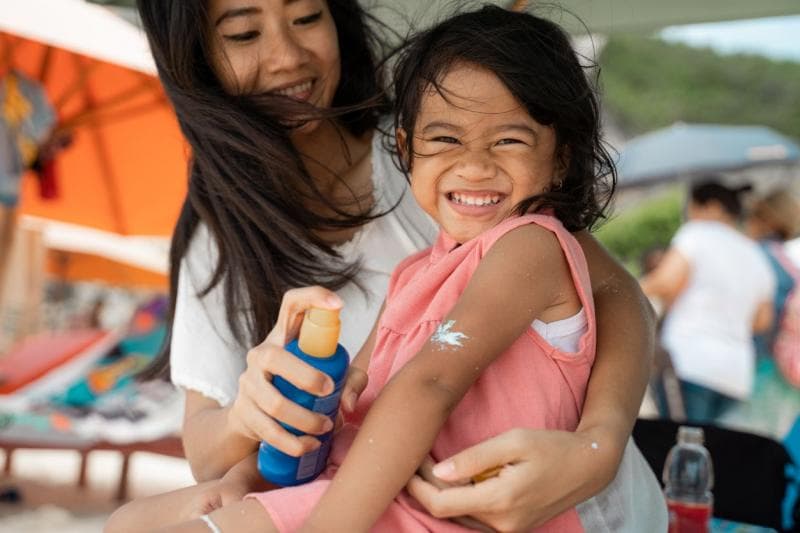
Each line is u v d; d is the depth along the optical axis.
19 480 7.57
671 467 2.85
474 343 1.68
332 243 2.39
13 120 5.62
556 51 1.94
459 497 1.60
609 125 16.42
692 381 6.27
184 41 2.22
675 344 6.34
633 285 2.13
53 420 6.81
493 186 1.86
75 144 5.86
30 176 5.91
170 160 5.87
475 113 1.84
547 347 1.78
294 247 2.28
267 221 2.27
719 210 6.51
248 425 1.68
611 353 1.92
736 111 16.81
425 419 1.62
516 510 1.61
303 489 1.67
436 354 1.67
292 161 2.26
